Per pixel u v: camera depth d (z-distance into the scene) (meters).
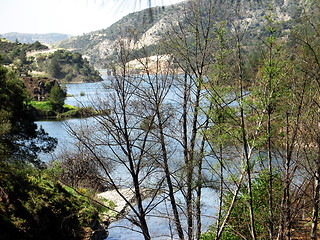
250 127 12.95
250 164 12.21
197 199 15.56
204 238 16.14
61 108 70.12
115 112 15.50
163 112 16.05
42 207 20.17
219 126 12.86
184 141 15.86
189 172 15.16
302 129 12.13
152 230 20.50
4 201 18.64
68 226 21.30
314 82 12.20
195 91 15.40
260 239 14.42
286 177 11.73
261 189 14.14
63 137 43.28
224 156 14.52
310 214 12.83
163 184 16.70
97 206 25.11
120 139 15.69
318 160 11.08
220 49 13.41
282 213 12.09
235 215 15.69
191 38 14.45
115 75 15.03
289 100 12.20
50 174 20.56
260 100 11.95
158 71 15.93
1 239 16.03
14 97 20.36
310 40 10.24
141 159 16.31
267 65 11.19
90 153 17.12
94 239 21.53
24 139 20.78
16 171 19.70
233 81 13.03
